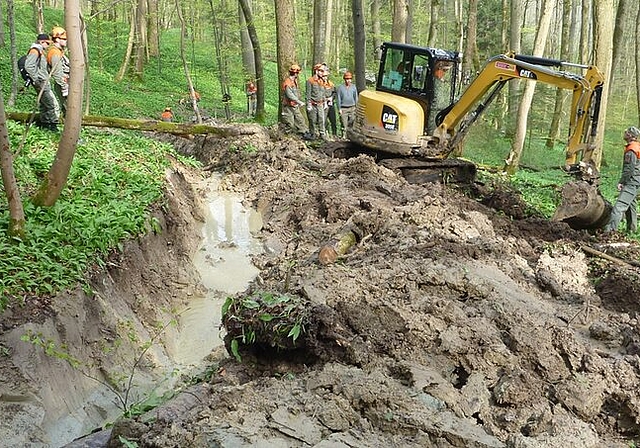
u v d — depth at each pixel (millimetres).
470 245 8398
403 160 13016
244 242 11320
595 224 10641
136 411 5230
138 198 9828
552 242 9820
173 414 4996
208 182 14312
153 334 7984
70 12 7664
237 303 6223
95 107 21312
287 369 5871
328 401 5098
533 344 5859
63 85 11938
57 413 5977
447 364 5707
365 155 12820
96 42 32125
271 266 10031
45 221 7973
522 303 6945
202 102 27641
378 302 6273
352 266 7949
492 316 6449
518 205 11688
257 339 5988
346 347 5750
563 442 4852
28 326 6184
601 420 5309
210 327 8602
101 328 7133
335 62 38562
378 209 9883
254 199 13266
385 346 5840
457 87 13211
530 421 5117
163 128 14094
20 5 30828
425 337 5914
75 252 7469
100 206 9031
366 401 5059
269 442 4641
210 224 12102
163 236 9773
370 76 29719
